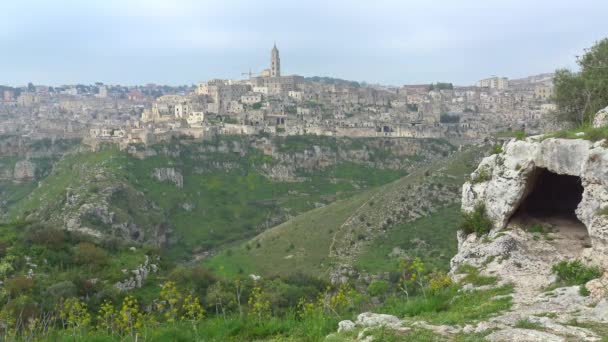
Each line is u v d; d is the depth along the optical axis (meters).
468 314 22.95
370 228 126.31
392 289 47.22
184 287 61.88
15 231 73.38
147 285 66.25
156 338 28.12
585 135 29.62
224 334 26.91
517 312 22.25
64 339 29.95
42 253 66.69
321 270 108.81
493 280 27.98
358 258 111.56
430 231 118.00
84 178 174.50
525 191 33.81
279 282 73.56
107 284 60.75
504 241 31.36
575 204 38.75
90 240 77.62
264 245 135.88
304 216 153.00
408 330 21.39
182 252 156.62
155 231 157.50
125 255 75.19
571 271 26.19
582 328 19.39
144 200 173.00
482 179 36.53
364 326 23.08
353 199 154.50
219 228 177.38
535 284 26.38
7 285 54.66
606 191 25.88
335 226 133.38
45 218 152.00
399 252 110.44
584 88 55.84
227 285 63.09
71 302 39.19
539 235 32.81
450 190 134.75
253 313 30.34
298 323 27.64
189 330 28.73
